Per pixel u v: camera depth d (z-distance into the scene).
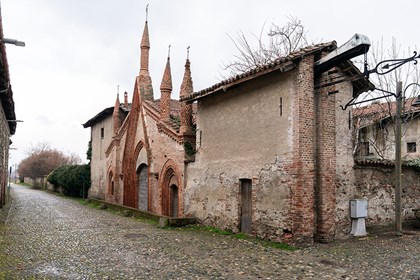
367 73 10.55
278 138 12.20
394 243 12.09
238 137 14.16
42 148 78.69
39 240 12.43
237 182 14.07
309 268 8.98
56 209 23.72
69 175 37.44
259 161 12.96
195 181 16.75
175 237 13.24
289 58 11.23
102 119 32.50
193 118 19.17
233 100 14.60
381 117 23.44
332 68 12.55
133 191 23.98
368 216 13.89
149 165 21.34
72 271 8.65
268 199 12.42
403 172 15.66
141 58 23.81
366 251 10.81
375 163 13.96
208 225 15.59
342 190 12.86
